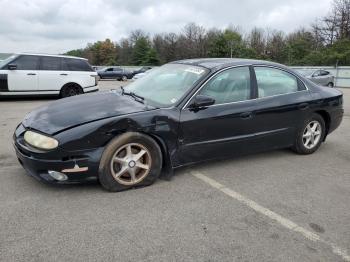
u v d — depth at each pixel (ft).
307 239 10.42
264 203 12.66
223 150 15.16
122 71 120.88
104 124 12.31
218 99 14.87
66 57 41.96
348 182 15.02
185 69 16.01
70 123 12.39
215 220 11.27
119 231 10.36
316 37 189.37
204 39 238.48
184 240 10.05
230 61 16.16
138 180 13.30
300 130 17.76
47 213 11.25
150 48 257.34
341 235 10.73
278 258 9.45
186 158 14.28
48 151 11.87
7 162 15.92
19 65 38.83
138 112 13.16
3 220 10.74
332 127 19.38
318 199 13.19
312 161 17.67
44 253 9.20
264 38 234.79
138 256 9.23
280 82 17.17
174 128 13.58
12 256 9.03
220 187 13.88
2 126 24.61
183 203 12.34
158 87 15.60
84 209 11.59
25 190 12.84
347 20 174.81
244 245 9.96
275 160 17.52
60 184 12.84
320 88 18.85
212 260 9.22
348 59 149.89
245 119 15.37
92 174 12.41
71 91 42.27
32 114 14.12
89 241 9.80
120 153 12.87
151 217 11.25
